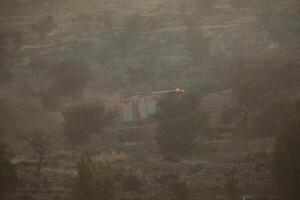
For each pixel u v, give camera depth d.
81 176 142.88
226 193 167.12
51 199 160.62
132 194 167.50
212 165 194.88
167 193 169.25
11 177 172.88
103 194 141.38
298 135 159.88
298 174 155.62
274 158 160.75
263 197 158.25
